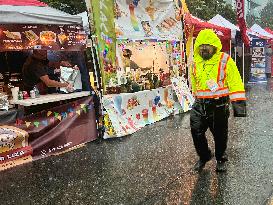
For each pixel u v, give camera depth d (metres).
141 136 7.05
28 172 5.14
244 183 4.39
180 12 9.95
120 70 7.55
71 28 6.33
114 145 6.43
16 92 6.02
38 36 5.85
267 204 3.79
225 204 3.81
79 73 6.99
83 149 6.24
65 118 6.27
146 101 8.32
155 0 8.92
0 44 5.39
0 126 5.36
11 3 6.29
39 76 6.59
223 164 4.83
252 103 11.26
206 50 4.34
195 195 4.08
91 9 6.58
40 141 5.87
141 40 8.27
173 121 8.48
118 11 7.68
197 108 4.55
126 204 3.93
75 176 4.89
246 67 17.36
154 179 4.64
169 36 9.48
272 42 21.33
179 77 10.04
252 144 6.18
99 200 4.07
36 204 4.05
